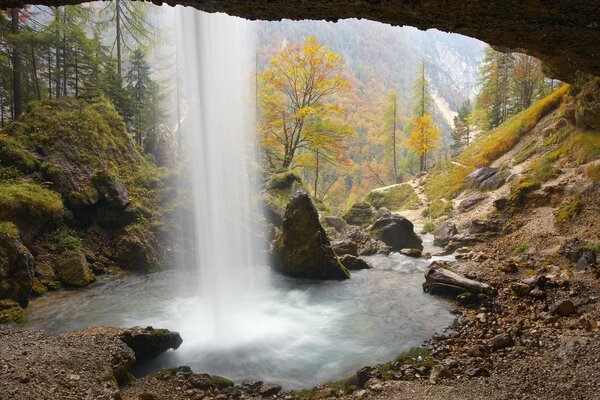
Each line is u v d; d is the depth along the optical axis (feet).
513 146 91.97
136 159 70.79
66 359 24.86
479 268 48.32
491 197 76.95
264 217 68.08
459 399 22.12
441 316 37.63
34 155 58.70
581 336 27.58
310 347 32.89
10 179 53.57
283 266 54.13
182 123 89.30
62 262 50.26
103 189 59.26
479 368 25.55
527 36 18.19
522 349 27.81
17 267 41.60
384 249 64.95
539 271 43.60
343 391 25.53
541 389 22.18
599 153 58.34
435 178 109.09
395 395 23.39
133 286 49.55
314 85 96.02
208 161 52.29
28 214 49.88
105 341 27.89
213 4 16.35
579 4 14.30
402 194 112.78
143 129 86.94
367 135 224.53
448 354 29.43
